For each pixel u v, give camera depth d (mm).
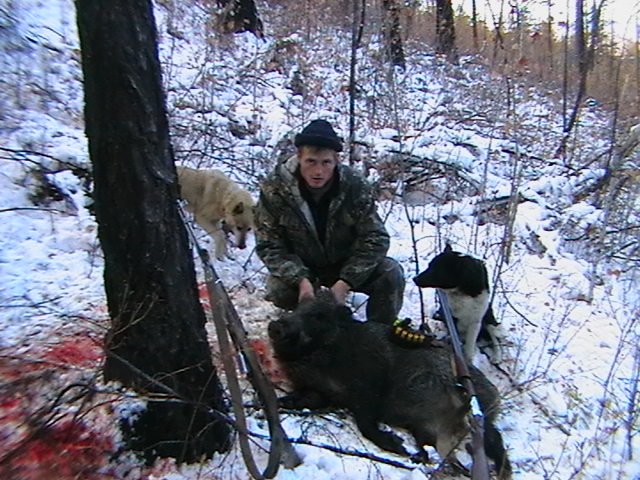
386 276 4273
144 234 2564
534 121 10477
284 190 3961
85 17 2375
